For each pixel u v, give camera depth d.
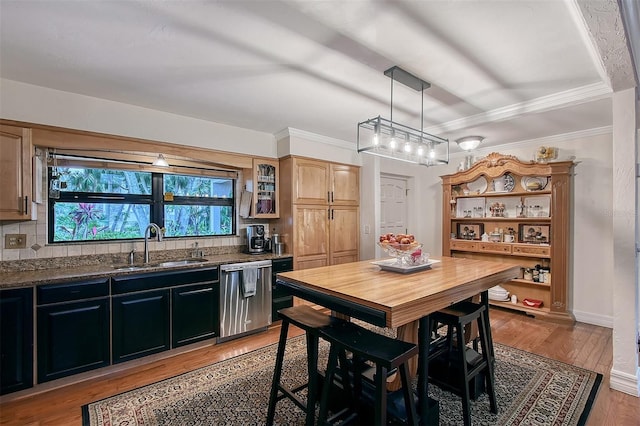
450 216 4.77
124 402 2.15
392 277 2.09
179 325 2.88
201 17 1.62
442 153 4.73
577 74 2.25
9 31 1.73
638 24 1.63
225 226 3.89
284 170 3.95
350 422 1.75
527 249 3.99
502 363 2.68
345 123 3.49
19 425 1.92
